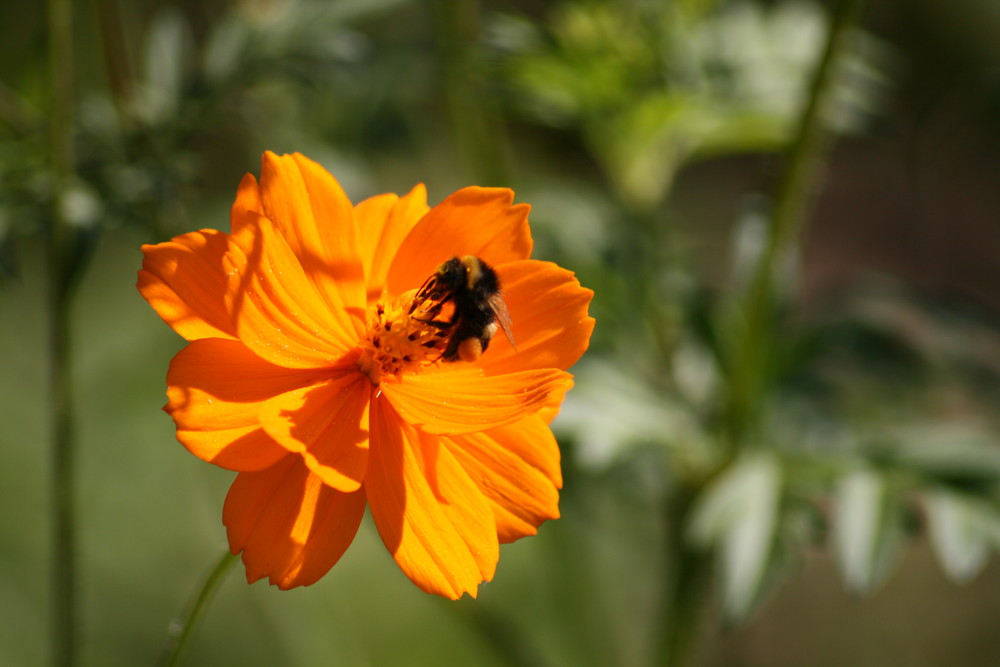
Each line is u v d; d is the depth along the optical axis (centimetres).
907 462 41
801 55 45
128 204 39
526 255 35
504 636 43
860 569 39
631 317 44
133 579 51
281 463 33
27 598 50
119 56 41
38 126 40
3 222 39
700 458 43
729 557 39
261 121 43
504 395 34
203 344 33
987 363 44
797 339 43
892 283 45
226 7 49
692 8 44
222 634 50
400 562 33
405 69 44
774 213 41
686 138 45
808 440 43
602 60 44
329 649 51
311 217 34
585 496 45
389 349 34
